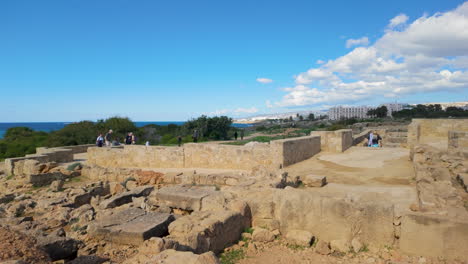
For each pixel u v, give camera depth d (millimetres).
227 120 45812
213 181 11594
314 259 5238
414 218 5176
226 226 5781
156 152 17359
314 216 6035
